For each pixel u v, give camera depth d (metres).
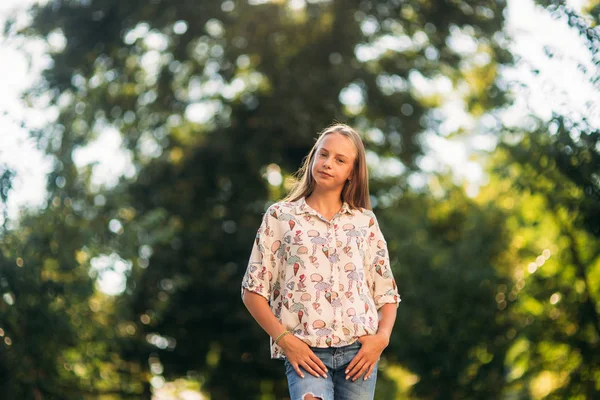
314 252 3.82
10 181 9.84
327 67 16.98
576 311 9.76
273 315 3.79
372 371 3.82
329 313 3.76
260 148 17.20
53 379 10.27
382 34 17.12
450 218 16.78
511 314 13.34
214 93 17.80
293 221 3.87
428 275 14.09
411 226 15.43
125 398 13.83
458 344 13.70
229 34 16.94
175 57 16.69
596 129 8.84
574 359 9.79
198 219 17.47
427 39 17.03
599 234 9.21
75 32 15.66
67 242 10.99
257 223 17.30
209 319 16.95
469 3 16.12
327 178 3.88
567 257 9.84
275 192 17.66
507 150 10.00
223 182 17.67
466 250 13.99
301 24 17.16
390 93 17.17
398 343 14.10
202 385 17.23
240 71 17.48
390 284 3.98
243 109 17.50
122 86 16.98
